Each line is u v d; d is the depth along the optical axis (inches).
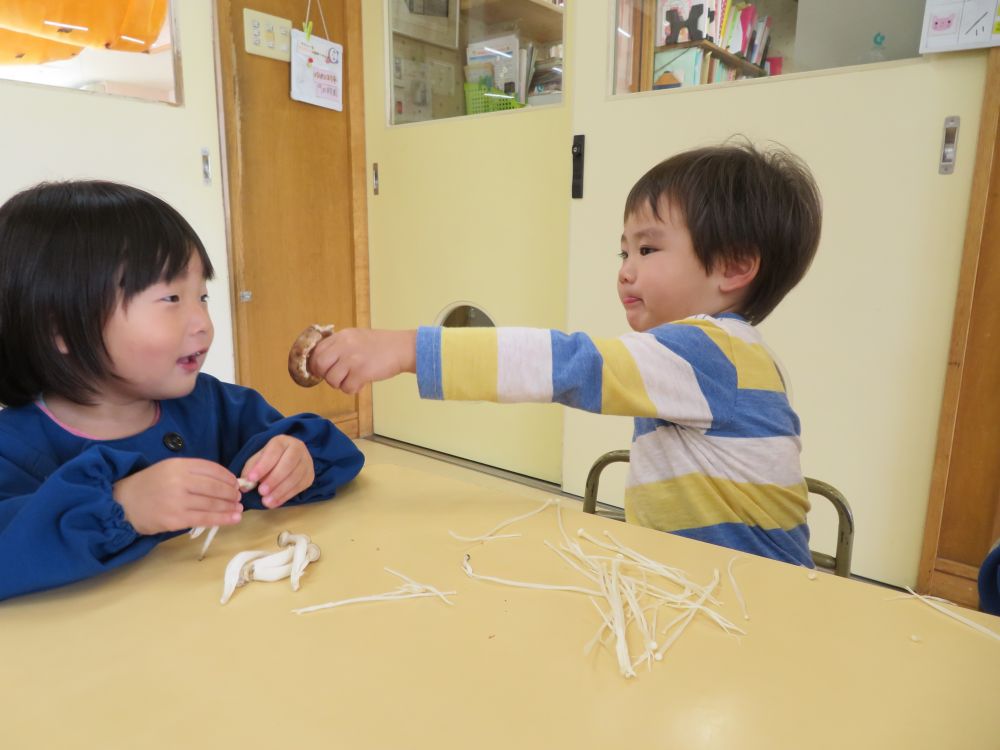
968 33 55.0
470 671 17.8
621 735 15.5
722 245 33.5
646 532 26.8
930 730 15.8
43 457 25.8
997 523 60.2
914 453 63.2
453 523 27.6
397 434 111.7
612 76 75.2
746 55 67.3
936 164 58.8
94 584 22.3
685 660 18.4
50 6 71.2
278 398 99.9
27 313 24.8
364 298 109.0
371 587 22.2
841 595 22.0
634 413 29.6
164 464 23.9
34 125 71.9
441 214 98.8
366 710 16.2
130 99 79.0
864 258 63.0
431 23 96.9
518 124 88.9
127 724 15.6
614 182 76.5
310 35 94.7
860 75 61.0
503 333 29.3
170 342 25.8
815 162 64.1
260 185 93.3
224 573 22.9
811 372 66.9
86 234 24.7
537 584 22.4
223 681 17.2
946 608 21.1
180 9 82.1
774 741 15.4
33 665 17.9
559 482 93.4
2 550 20.7
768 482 32.6
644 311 36.0
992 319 58.2
